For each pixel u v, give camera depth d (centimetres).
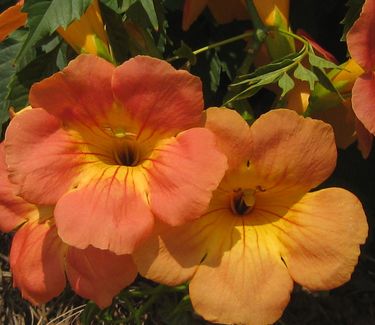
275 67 29
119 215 25
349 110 31
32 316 41
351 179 39
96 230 25
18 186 26
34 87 26
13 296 41
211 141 25
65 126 27
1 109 34
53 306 41
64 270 28
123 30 32
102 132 27
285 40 31
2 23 30
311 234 27
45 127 26
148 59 25
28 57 34
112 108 26
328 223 27
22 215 30
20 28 35
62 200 26
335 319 39
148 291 33
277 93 32
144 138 27
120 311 39
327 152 27
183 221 25
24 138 26
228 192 28
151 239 26
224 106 29
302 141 26
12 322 41
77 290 27
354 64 29
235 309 26
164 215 25
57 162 26
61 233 25
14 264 29
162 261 26
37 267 28
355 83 28
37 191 26
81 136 27
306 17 39
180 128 26
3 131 37
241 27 39
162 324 39
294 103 30
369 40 28
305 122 26
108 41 31
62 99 26
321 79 29
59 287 28
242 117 28
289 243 27
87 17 29
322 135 26
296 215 27
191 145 26
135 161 28
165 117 26
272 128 26
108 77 26
